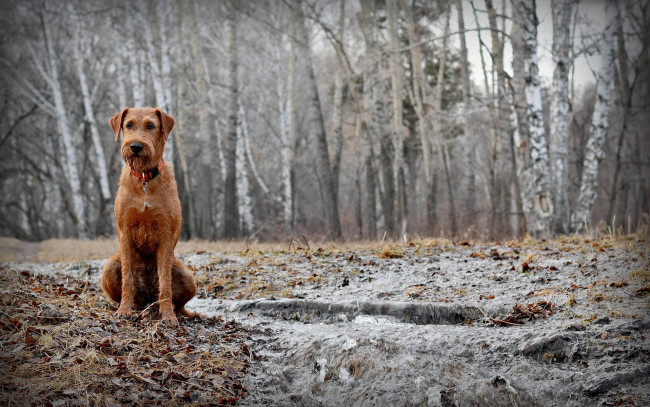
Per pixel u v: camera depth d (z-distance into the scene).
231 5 21.34
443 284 7.19
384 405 4.39
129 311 5.27
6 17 26.16
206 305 6.64
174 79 31.08
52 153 32.78
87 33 29.91
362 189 37.22
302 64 31.72
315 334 5.42
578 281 6.71
